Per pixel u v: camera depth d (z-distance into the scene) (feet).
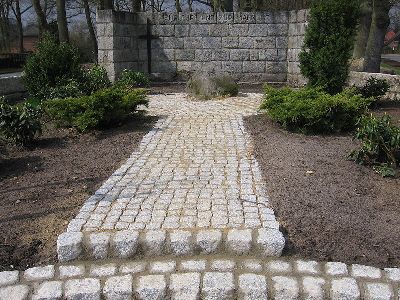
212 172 19.08
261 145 23.70
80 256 12.90
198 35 50.93
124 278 12.09
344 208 15.44
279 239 12.79
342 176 18.61
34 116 25.29
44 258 13.00
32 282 12.07
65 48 36.22
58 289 11.80
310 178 18.26
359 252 12.92
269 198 16.05
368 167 19.85
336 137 25.57
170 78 51.98
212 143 24.22
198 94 41.42
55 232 14.06
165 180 17.99
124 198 15.94
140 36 51.37
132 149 23.22
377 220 14.69
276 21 49.65
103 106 26.86
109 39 46.50
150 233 13.15
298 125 26.63
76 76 36.47
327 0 34.12
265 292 11.59
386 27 50.83
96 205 15.34
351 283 11.74
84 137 26.04
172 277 12.04
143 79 47.70
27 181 18.80
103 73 41.98
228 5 61.77
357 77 41.16
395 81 37.50
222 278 11.94
